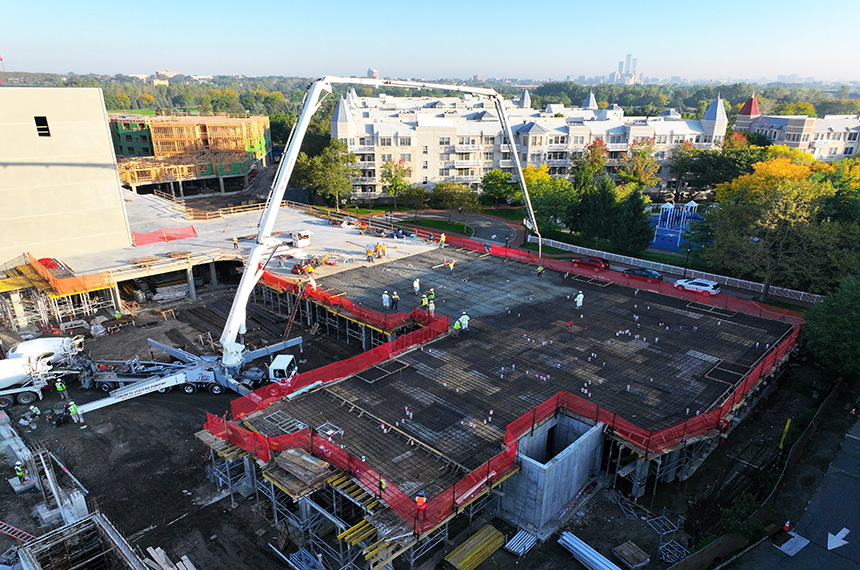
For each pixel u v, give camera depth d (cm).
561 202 8938
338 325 5288
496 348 4375
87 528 2784
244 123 14462
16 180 5831
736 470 3447
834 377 4381
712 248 6494
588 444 3139
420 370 4009
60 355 4409
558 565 2720
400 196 11338
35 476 3316
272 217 4000
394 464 2909
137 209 9081
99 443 3709
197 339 5262
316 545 2834
